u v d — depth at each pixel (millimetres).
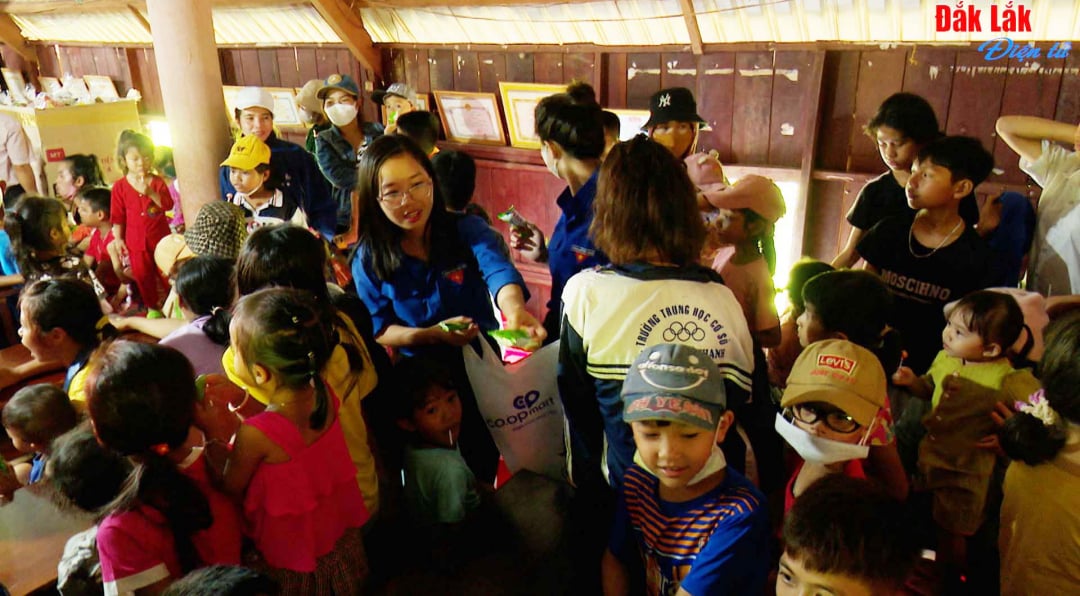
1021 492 1790
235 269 2117
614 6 4844
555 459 2262
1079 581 1719
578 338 1719
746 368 1672
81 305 2402
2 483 2400
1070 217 2732
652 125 2891
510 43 5527
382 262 2230
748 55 4547
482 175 6121
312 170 3951
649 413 1396
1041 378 1745
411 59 6090
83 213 4754
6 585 1867
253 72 7156
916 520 1329
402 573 1865
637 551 1688
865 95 4258
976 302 2080
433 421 2051
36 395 2262
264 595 1307
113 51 8320
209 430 1887
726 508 1488
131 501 1527
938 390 2223
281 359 1586
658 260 1685
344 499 1799
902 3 3922
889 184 2951
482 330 2432
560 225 2354
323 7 5719
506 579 1824
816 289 2006
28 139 6328
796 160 4602
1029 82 3742
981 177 2375
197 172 3604
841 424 1616
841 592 1291
